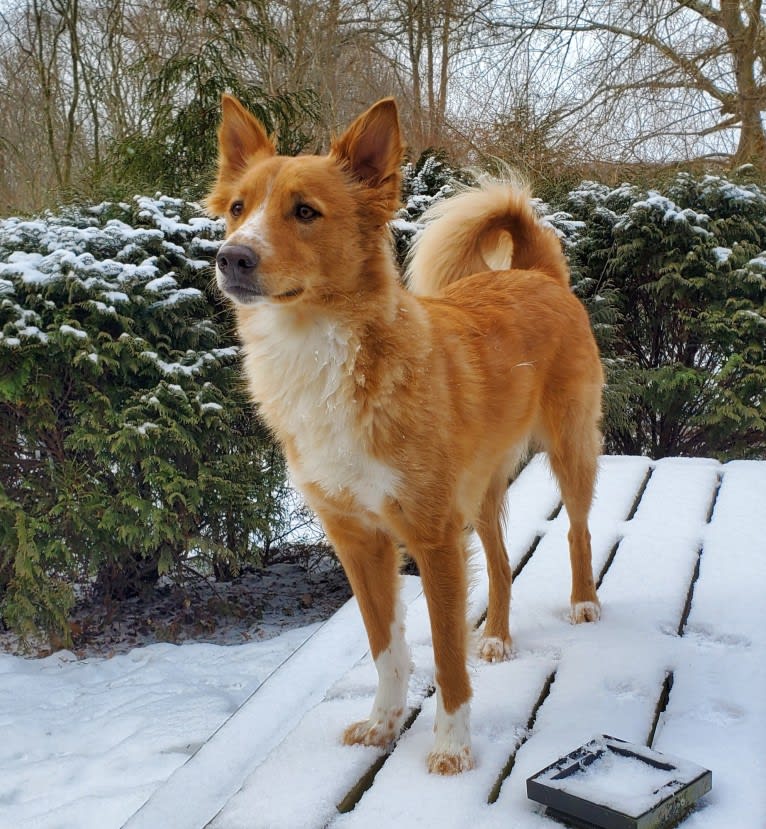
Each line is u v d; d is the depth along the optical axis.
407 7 4.85
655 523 1.82
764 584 1.49
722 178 2.89
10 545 1.97
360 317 1.03
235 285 1.01
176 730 1.52
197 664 1.89
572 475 1.43
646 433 2.93
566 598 1.50
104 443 1.94
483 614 1.46
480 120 4.40
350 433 1.03
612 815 0.84
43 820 1.24
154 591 2.29
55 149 4.01
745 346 2.66
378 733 1.07
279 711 1.24
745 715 1.08
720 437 2.74
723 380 2.68
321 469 1.05
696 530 1.77
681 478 2.13
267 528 2.12
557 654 1.30
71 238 2.02
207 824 0.92
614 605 1.45
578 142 4.25
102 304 1.92
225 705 1.63
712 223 2.76
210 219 2.21
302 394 1.04
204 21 3.35
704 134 4.55
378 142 1.11
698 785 0.90
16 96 4.46
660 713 1.15
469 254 1.62
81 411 1.94
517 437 1.33
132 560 2.12
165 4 3.88
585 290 2.76
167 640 2.09
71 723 1.61
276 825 0.91
